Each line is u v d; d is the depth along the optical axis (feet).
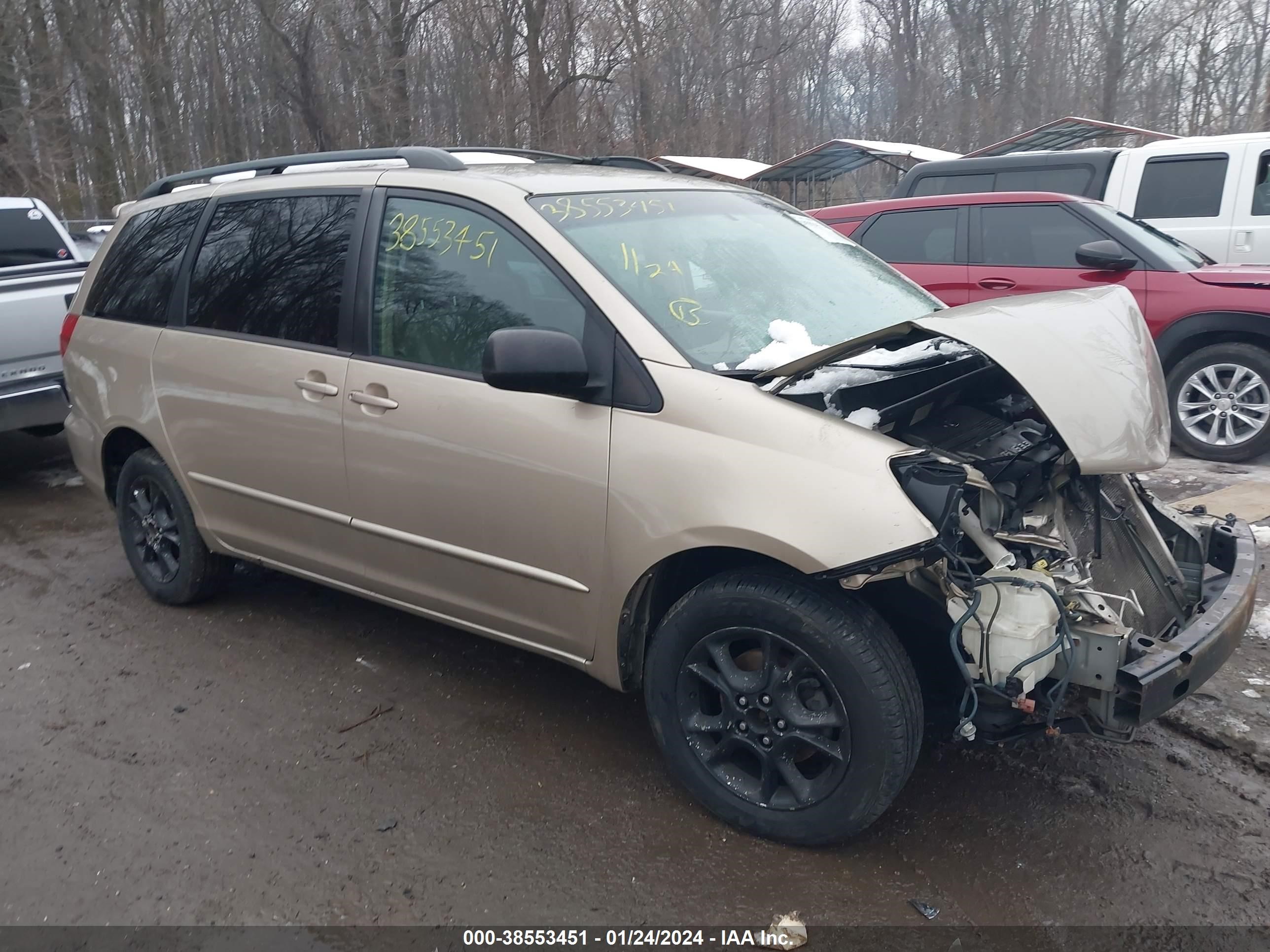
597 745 12.24
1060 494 11.20
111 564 18.57
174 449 14.96
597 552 10.59
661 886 9.78
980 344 9.72
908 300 13.08
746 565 10.50
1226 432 23.81
